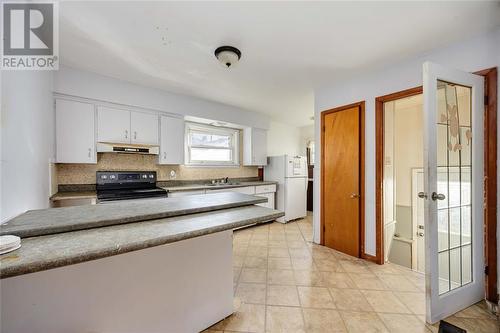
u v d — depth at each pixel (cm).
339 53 215
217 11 158
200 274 152
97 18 166
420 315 169
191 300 148
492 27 174
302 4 150
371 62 233
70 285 107
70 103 255
